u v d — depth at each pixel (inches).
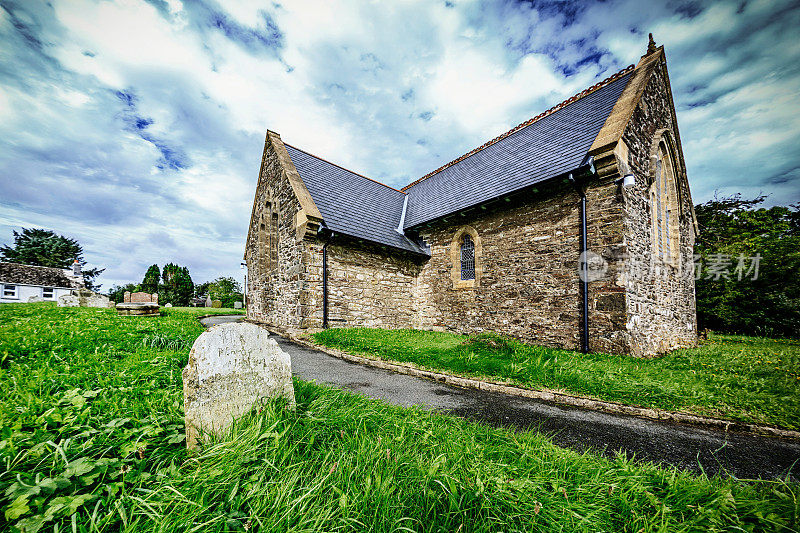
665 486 81.7
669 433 133.3
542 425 138.6
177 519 56.4
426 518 63.8
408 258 487.5
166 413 94.0
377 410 119.4
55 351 146.3
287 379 112.6
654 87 366.0
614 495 75.4
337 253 398.0
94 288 1766.7
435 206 500.1
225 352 95.4
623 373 204.1
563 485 76.9
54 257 1585.9
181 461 77.0
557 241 321.1
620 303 267.4
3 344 139.2
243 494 65.1
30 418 78.6
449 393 178.9
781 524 65.7
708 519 68.6
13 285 1128.2
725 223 646.5
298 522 60.3
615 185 277.0
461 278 435.8
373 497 67.1
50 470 61.6
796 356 280.8
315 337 324.8
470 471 77.4
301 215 370.3
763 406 155.3
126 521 55.0
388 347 274.5
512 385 189.0
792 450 121.1
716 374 209.8
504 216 375.6
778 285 495.5
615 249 274.2
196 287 1897.1
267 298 519.5
